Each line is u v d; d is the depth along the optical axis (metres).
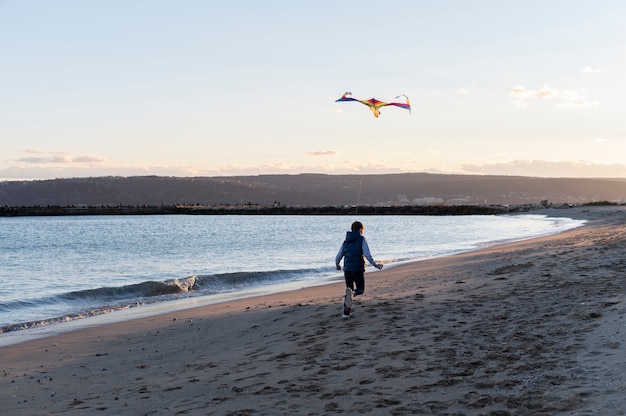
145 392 6.68
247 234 63.00
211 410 5.74
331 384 6.29
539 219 88.56
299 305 12.51
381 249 35.03
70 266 29.91
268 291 17.48
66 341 10.62
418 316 9.73
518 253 22.28
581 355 6.45
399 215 156.00
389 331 8.72
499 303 10.34
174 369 7.81
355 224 10.88
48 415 6.06
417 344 7.76
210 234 64.06
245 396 6.11
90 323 12.83
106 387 7.15
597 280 12.07
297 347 8.33
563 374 5.89
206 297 16.81
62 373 8.15
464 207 154.25
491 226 72.44
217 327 10.99
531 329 7.98
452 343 7.64
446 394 5.68
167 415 5.71
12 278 24.72
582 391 5.34
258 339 9.38
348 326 9.48
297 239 51.91
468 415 5.09
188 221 120.88
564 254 18.92
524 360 6.55
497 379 5.98
